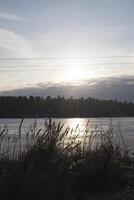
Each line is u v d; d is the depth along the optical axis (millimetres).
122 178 8359
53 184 6398
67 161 7305
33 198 6016
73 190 7562
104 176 8109
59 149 7457
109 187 8008
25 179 6121
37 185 6121
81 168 8250
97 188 7945
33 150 7180
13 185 6062
